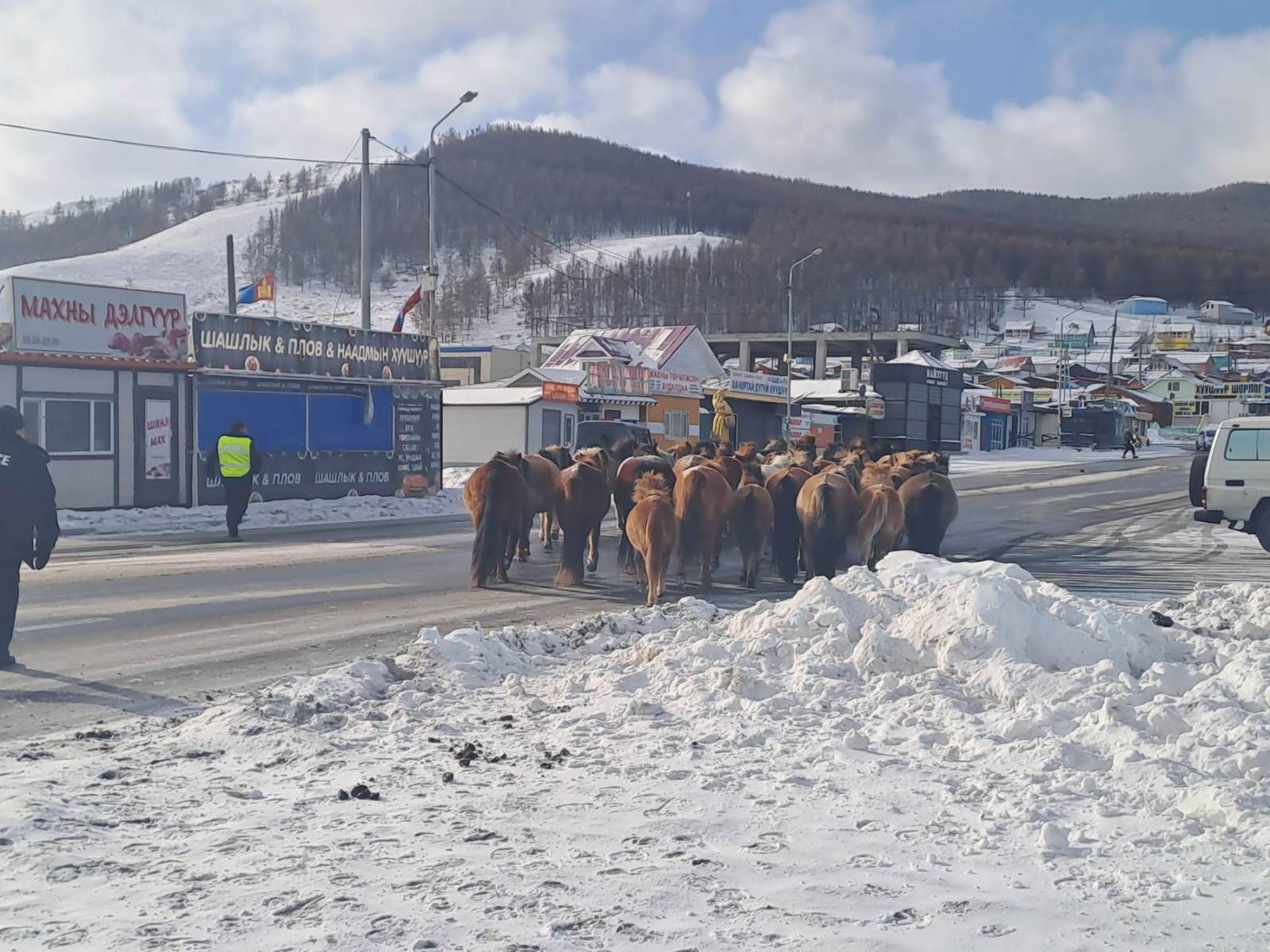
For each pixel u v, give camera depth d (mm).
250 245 195250
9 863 4738
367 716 7441
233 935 4031
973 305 181375
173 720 7586
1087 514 29234
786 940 3977
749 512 14695
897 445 57688
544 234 167000
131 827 5266
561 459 18203
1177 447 93688
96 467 23359
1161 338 147750
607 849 4918
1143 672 8375
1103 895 4383
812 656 8492
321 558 17359
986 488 40438
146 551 18031
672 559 16828
